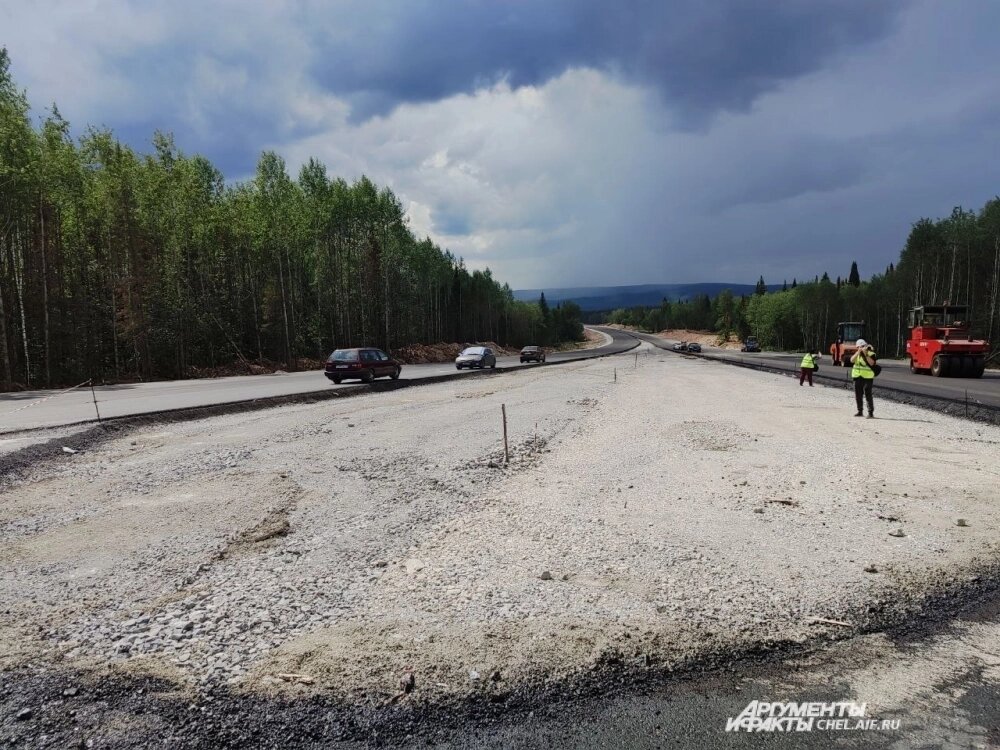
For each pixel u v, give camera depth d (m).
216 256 40.78
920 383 20.88
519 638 3.45
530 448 9.59
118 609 3.96
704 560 4.69
